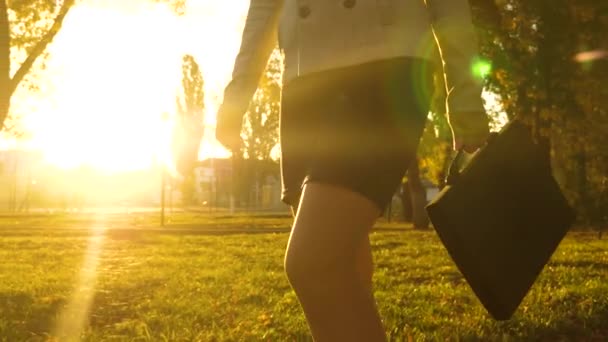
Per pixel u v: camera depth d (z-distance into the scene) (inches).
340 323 69.2
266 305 254.2
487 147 72.9
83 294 283.4
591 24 591.5
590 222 850.8
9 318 229.6
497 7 603.2
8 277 349.4
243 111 85.6
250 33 86.1
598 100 631.8
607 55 594.2
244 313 235.3
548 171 75.0
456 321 212.7
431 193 2014.0
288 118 79.1
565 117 667.4
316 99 76.3
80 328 216.2
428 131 867.4
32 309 248.2
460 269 69.9
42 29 703.1
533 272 71.9
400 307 240.2
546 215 73.1
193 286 309.1
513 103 649.0
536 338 196.9
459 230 68.6
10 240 663.1
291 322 211.6
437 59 80.5
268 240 663.8
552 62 609.3
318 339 70.7
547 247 73.1
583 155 869.8
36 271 382.9
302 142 77.3
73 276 351.3
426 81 77.4
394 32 75.5
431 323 210.8
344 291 69.4
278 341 188.1
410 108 74.6
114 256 491.8
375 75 73.8
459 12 76.9
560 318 216.1
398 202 2037.4
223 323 219.9
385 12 75.8
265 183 2802.7
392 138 72.9
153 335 202.7
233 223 1266.0
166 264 427.2
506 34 610.2
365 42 74.9
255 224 1214.9
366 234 72.0
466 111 74.7
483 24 600.1
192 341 192.9
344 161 70.6
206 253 515.5
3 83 494.6
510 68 612.4
